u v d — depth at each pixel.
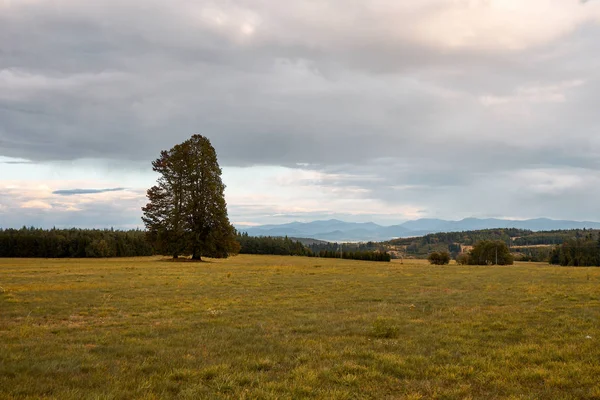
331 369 9.81
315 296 24.22
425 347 12.00
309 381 8.94
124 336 13.63
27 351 11.44
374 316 17.47
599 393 8.11
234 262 71.06
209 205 66.50
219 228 66.94
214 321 16.34
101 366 9.99
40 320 16.69
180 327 15.12
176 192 67.00
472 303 20.98
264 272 43.00
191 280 33.34
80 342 12.80
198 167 67.06
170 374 9.31
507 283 30.92
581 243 127.38
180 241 65.62
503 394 8.38
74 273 39.62
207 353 11.40
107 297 23.02
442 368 9.88
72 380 8.91
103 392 8.06
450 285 30.19
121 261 70.31
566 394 8.23
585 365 9.93
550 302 20.64
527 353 11.19
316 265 61.47
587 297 22.25
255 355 11.19
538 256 165.00
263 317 17.41
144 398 7.82
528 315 16.98
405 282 32.62
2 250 118.12
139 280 32.94
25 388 8.24
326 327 15.16
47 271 42.19
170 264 58.25
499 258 124.19
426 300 22.36
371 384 8.88
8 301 21.22
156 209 67.12
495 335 13.49
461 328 14.67
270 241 161.88
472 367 9.85
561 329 14.17
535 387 8.74
